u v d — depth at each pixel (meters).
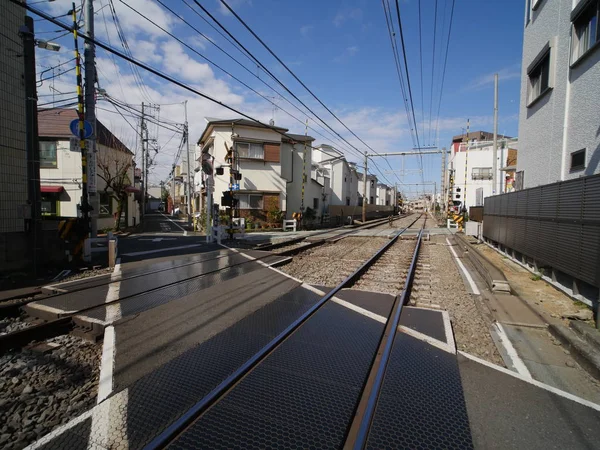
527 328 4.70
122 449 2.20
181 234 19.88
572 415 2.64
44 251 8.32
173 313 4.95
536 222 7.66
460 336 4.40
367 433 2.32
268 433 2.30
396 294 6.40
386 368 3.29
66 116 19.55
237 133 24.33
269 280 7.18
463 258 11.48
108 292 5.97
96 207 11.15
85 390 3.08
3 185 7.78
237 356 3.53
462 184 31.42
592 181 5.04
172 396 2.80
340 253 12.48
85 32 10.36
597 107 6.87
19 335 4.03
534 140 10.43
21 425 2.58
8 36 7.89
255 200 24.88
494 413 2.62
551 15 9.23
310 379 3.04
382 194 73.69
